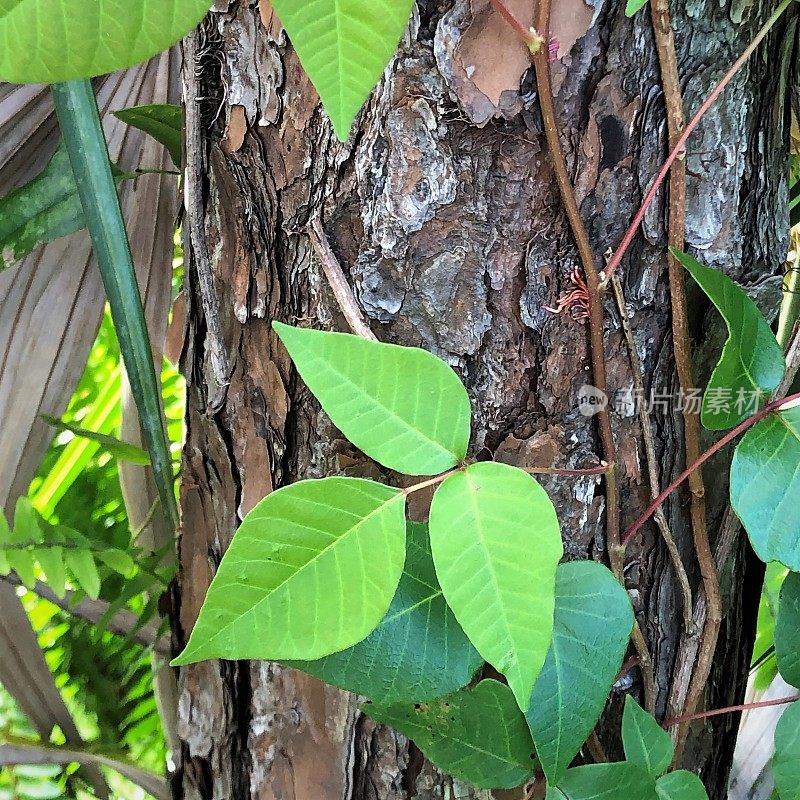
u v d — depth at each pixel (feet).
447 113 1.21
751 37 1.22
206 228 1.46
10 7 0.66
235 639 0.89
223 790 1.69
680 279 1.26
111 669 2.68
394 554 0.92
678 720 1.40
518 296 1.30
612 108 1.21
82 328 1.97
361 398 0.95
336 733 1.55
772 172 1.33
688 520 1.42
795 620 1.23
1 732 2.24
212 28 1.32
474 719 1.22
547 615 0.89
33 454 1.95
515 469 0.93
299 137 1.30
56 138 1.88
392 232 1.26
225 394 1.51
